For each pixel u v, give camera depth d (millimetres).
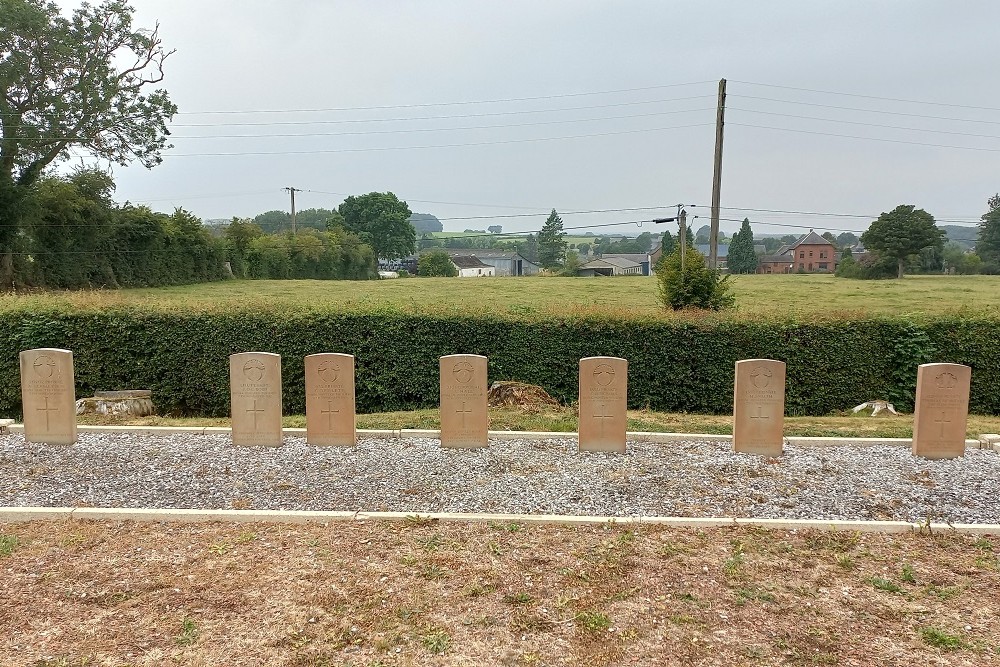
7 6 25875
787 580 4441
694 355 11156
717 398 11164
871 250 43750
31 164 29438
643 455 7312
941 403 7262
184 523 5398
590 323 11289
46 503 5758
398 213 81312
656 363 11219
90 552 4812
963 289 31688
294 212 57125
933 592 4285
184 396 11328
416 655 3529
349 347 11305
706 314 11562
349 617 3906
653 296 29656
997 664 3479
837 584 4391
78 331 11242
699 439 7930
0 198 28531
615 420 7395
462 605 4051
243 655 3520
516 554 4793
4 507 5637
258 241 51750
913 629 3830
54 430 7727
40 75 28422
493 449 7543
